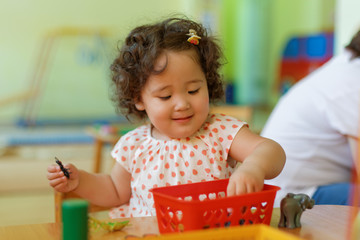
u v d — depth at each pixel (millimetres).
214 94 1064
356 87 1568
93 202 1017
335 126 1580
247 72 6449
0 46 5664
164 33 968
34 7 5715
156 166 1007
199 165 988
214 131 1007
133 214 1023
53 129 5246
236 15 6332
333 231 756
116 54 1167
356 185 724
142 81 949
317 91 1640
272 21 6156
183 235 610
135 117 1113
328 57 5039
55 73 5789
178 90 919
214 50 1013
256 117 5820
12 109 5594
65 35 5797
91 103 5902
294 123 1680
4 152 4281
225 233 622
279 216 863
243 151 975
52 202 3258
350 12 2855
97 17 5918
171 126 945
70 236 615
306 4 5484
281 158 873
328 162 1643
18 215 2961
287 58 5629
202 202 695
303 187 1635
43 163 4062
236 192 765
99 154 3025
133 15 6004
